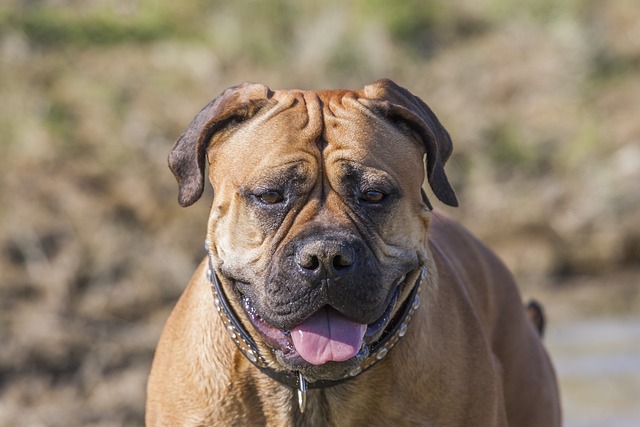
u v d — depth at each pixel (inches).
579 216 649.0
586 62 792.3
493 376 273.6
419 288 259.6
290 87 717.3
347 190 243.6
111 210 572.1
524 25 826.8
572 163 700.7
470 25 826.8
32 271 532.7
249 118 255.6
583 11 844.0
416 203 253.9
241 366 260.5
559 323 558.9
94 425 434.3
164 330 282.5
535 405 317.1
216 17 759.7
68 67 689.6
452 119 727.7
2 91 657.6
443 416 261.9
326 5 789.2
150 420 272.2
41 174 591.8
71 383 465.7
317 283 233.0
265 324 249.8
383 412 260.4
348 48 754.8
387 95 264.5
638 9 847.1
